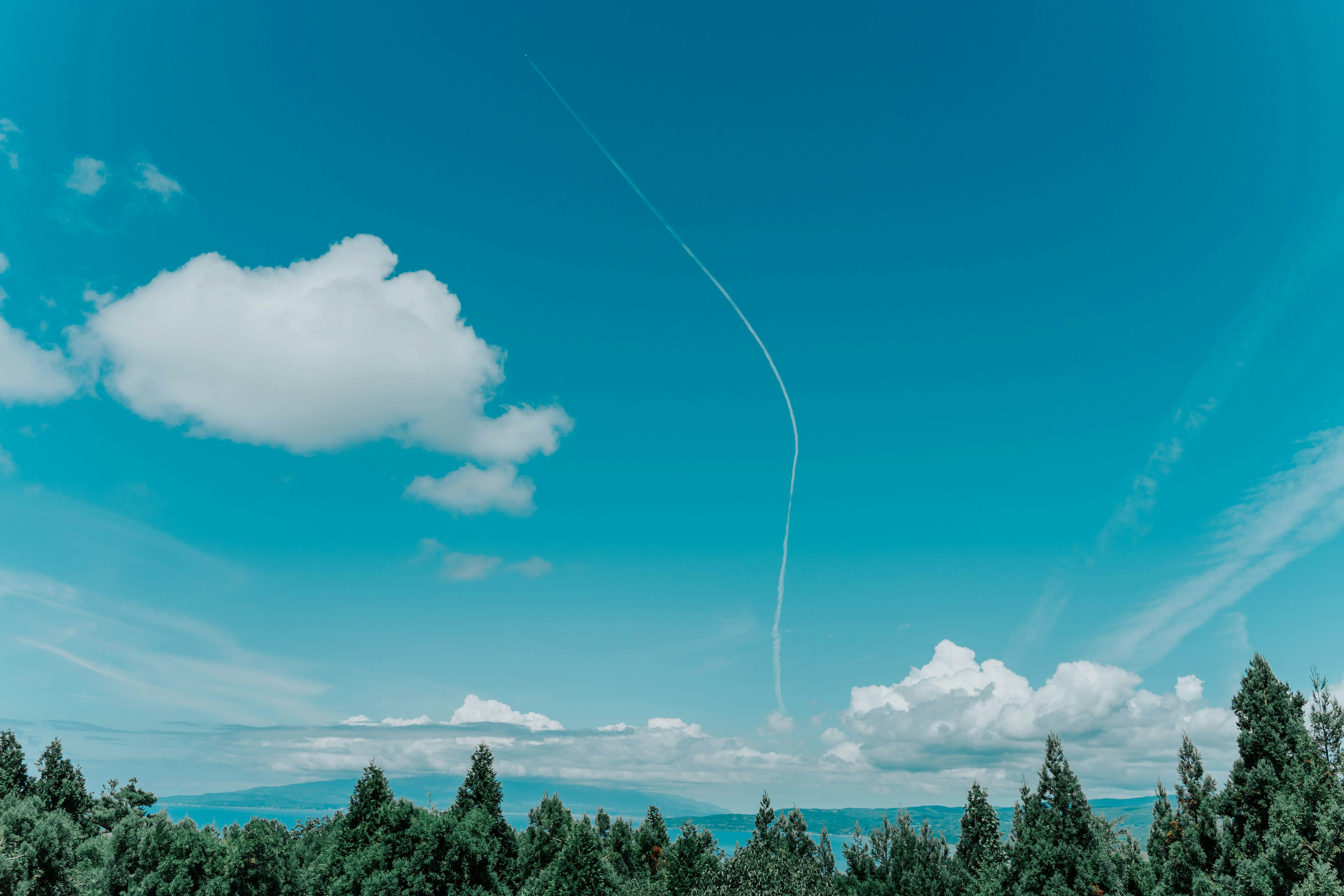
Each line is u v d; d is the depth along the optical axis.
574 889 62.91
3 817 52.56
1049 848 49.88
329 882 59.25
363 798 62.84
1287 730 46.34
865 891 65.00
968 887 58.22
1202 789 48.47
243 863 52.75
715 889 63.47
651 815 87.50
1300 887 40.00
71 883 51.38
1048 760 52.44
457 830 60.50
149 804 81.94
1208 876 45.47
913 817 66.88
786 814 76.06
